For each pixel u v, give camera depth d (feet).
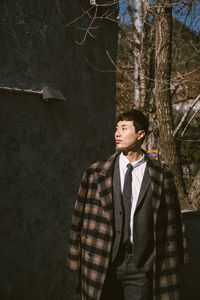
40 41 8.55
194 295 10.80
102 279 6.37
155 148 16.94
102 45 10.59
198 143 25.17
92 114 9.96
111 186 6.70
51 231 8.56
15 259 7.76
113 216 6.55
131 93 23.45
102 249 6.45
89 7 10.17
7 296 7.58
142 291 6.46
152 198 6.62
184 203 17.08
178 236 7.25
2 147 7.63
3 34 7.73
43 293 8.30
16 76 7.98
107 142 10.43
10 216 7.70
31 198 8.14
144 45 20.02
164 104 16.17
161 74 15.61
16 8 8.00
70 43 9.41
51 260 8.52
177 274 6.77
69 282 8.93
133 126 6.83
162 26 15.01
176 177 17.04
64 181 8.96
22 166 7.98
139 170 6.93
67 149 9.09
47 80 8.68
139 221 6.50
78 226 7.00
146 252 6.57
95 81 10.18
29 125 8.16
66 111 9.12
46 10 8.72
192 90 21.40
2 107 7.66
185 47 20.70
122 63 22.84
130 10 19.57
